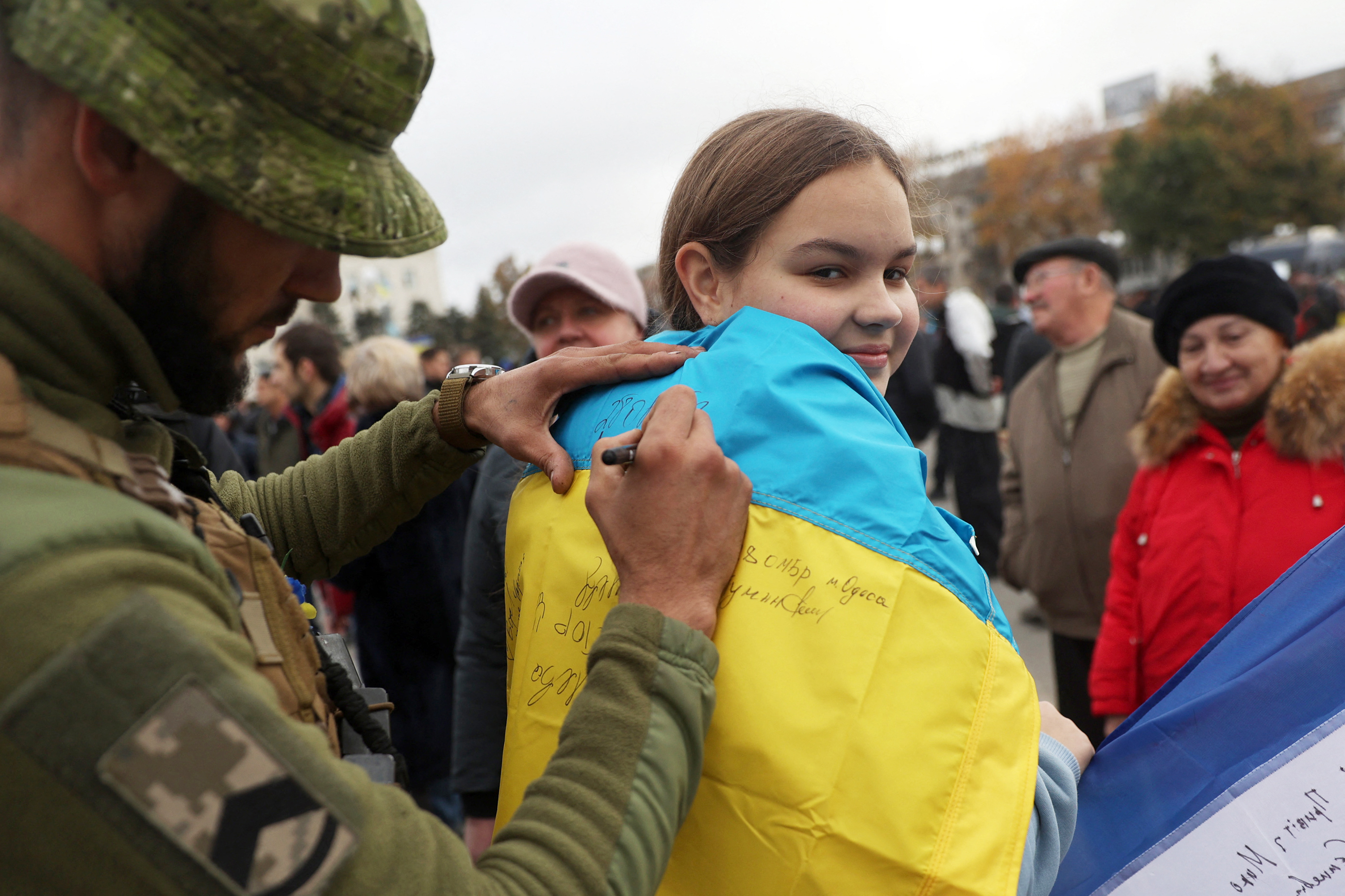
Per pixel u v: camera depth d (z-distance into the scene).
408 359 3.50
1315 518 2.02
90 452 0.66
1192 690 1.18
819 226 1.01
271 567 0.79
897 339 1.10
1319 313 8.08
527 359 2.99
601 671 0.76
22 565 0.54
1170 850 1.06
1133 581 2.39
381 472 1.20
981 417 5.53
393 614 2.75
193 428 2.70
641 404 1.01
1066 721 1.12
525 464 1.23
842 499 0.84
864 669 0.79
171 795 0.55
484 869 0.69
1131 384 2.94
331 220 0.70
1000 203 50.97
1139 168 34.16
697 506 0.82
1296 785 1.03
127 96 0.63
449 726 2.80
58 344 0.68
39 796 0.54
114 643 0.54
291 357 4.57
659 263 1.28
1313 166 33.84
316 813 0.58
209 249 0.70
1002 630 0.86
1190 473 2.24
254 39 0.65
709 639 0.80
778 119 1.09
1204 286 2.16
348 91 0.70
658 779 0.73
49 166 0.66
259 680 0.62
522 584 1.03
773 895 0.77
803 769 0.77
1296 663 1.09
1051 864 0.86
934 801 0.76
